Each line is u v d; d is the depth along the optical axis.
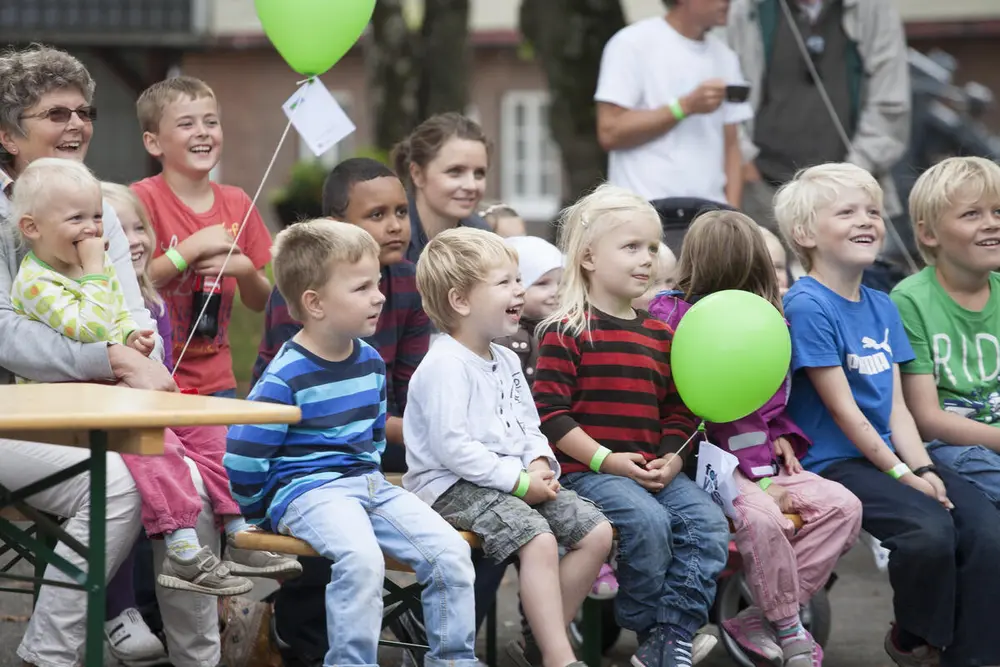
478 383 8.64
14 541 8.66
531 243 10.77
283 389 8.27
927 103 34.28
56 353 8.48
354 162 10.30
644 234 9.19
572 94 24.00
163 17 46.12
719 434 9.62
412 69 29.38
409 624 9.23
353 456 8.43
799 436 10.01
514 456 8.72
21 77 9.48
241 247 11.37
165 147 10.99
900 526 9.31
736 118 14.00
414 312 10.36
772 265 9.93
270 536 8.09
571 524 8.56
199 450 9.72
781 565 9.16
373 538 8.00
